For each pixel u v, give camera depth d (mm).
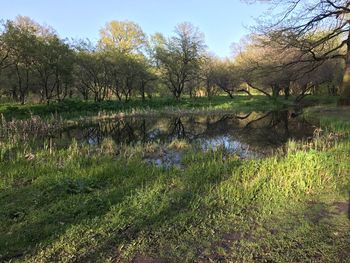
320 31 22281
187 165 9328
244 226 5074
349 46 23922
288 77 27406
